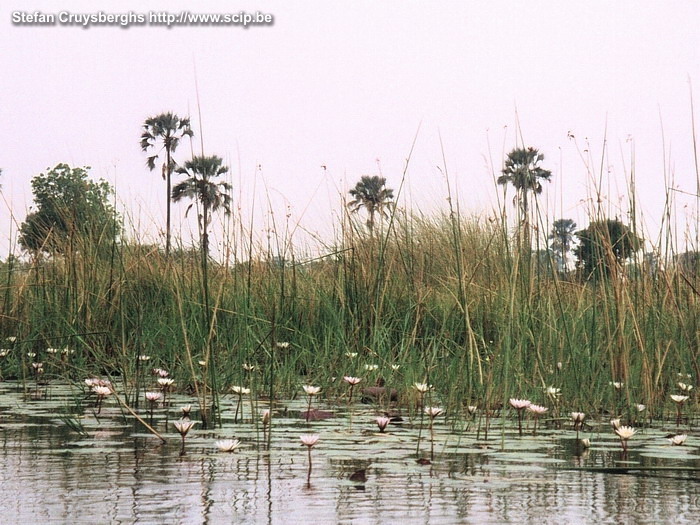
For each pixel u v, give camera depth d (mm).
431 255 18094
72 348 16125
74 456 8164
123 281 16141
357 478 7074
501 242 14227
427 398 13133
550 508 6105
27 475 7234
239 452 8445
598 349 12789
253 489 6691
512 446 9055
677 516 5891
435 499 6383
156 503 6176
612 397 11828
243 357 14188
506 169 12891
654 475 7410
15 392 14039
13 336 17219
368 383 14359
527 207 13039
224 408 12172
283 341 15570
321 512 5930
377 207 20156
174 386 14352
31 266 17734
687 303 13164
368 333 15656
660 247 12844
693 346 12805
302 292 16922
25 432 9734
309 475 7293
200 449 8594
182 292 15672
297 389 14203
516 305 12570
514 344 12367
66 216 17609
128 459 8023
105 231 17906
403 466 7758
